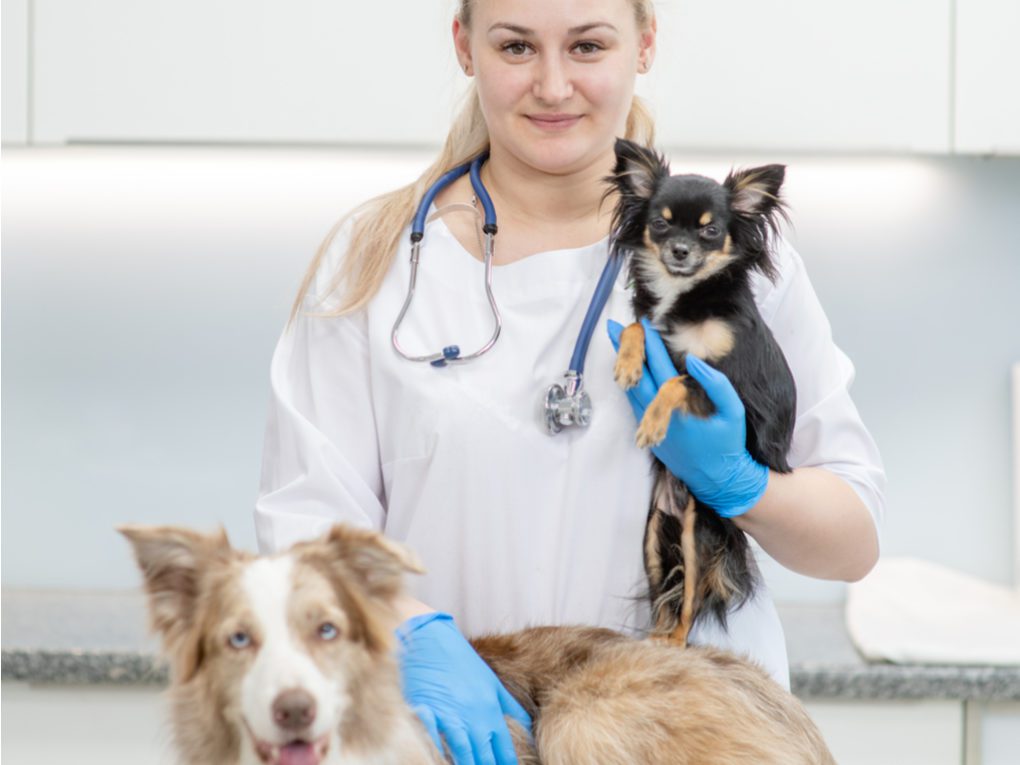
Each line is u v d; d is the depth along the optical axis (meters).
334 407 2.84
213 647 2.01
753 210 2.58
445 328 2.80
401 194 2.99
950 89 4.18
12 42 4.20
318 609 2.01
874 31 4.17
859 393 4.96
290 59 4.20
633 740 2.25
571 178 2.84
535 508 2.71
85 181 4.91
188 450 5.03
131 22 4.19
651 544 2.72
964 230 4.90
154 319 4.98
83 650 3.87
